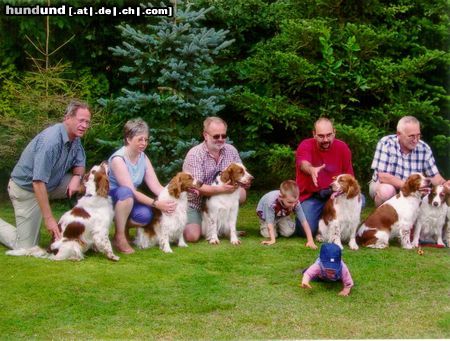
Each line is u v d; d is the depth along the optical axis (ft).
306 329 14.55
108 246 19.48
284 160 28.86
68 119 20.04
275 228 23.04
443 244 21.63
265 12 34.55
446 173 30.71
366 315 15.35
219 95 29.60
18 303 15.83
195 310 15.51
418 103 28.09
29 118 29.58
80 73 35.01
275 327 14.65
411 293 16.79
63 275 17.76
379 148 22.88
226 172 21.75
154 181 22.06
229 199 21.97
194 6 33.47
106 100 28.68
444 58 28.60
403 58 29.27
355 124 28.76
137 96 27.66
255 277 17.95
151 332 14.33
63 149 20.13
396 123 29.43
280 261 19.54
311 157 22.44
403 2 30.17
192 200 22.39
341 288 17.07
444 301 16.24
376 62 28.32
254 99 29.22
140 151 21.20
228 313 15.40
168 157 29.09
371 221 21.54
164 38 27.76
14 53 34.81
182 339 14.02
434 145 30.04
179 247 21.31
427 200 21.34
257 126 29.73
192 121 29.09
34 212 20.43
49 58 35.22
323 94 29.14
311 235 21.50
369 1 29.04
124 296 16.37
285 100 29.73
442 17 30.37
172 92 28.30
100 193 19.45
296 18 30.68
